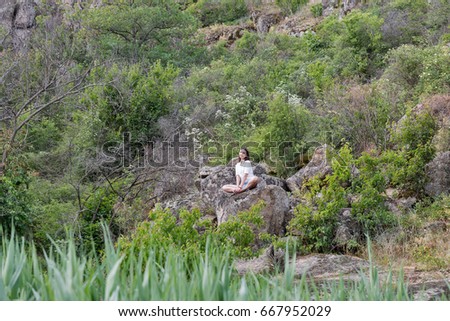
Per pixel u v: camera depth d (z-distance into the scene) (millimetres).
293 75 22828
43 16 31500
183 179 15031
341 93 16125
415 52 19156
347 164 11594
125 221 12812
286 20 36969
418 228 10586
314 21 35250
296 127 15883
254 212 9953
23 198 12367
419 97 16266
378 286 4652
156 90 19484
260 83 22578
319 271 9008
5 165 12531
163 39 30266
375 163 11492
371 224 10805
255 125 18500
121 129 18891
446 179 11680
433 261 9086
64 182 16016
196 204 13164
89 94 19375
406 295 4605
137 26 29375
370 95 15406
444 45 21047
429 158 11914
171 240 8523
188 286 4281
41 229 12367
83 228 12516
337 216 10828
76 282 4020
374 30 24062
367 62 23141
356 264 9289
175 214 13086
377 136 14484
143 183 14805
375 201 10914
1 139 13859
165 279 4199
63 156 17453
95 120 18109
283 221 11422
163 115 19297
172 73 21656
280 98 16656
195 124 19141
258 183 12227
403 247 10039
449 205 11008
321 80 21047
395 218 10828
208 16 42562
